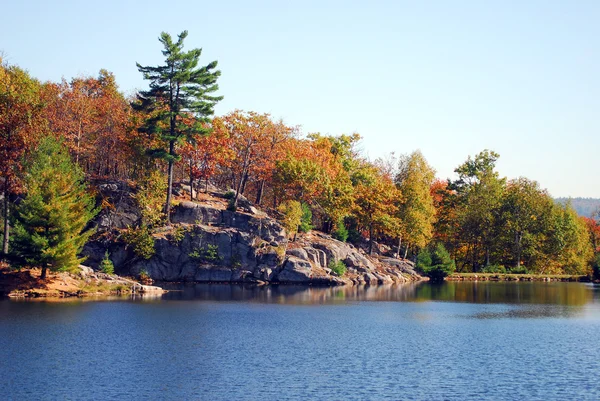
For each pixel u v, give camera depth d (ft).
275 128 364.79
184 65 308.81
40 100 281.33
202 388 115.65
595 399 112.88
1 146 232.94
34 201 223.92
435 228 465.06
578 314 222.28
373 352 148.46
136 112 344.08
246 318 194.90
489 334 175.52
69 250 228.02
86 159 333.21
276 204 405.18
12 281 228.43
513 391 117.29
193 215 314.76
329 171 381.81
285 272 313.12
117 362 132.67
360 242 419.33
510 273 434.30
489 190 452.35
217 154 332.80
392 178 485.15
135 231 296.92
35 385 115.34
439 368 133.59
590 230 564.71
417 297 276.41
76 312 192.54
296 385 118.73
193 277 304.50
